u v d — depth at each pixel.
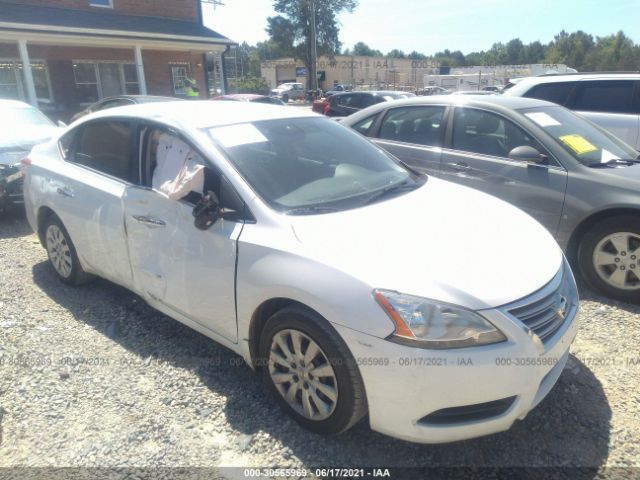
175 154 3.27
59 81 17.31
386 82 67.94
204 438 2.66
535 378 2.34
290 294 2.54
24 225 6.46
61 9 17.45
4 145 6.68
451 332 2.23
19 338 3.61
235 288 2.81
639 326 3.70
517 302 2.35
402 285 2.32
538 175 4.44
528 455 2.53
